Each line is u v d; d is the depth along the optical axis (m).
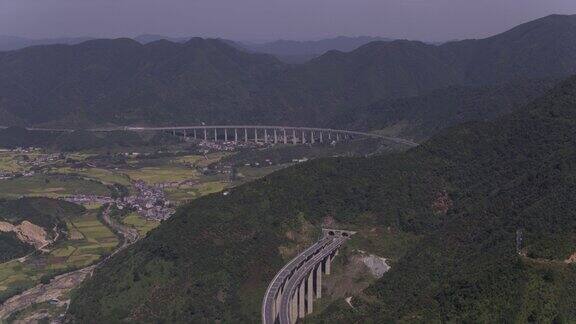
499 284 173.38
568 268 173.38
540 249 180.75
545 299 165.12
